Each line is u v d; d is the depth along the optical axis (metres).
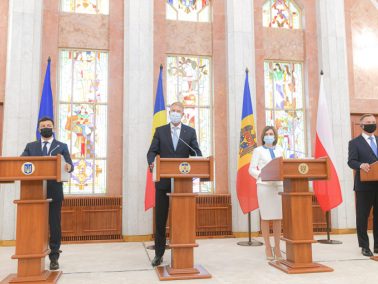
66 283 3.75
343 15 8.04
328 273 4.07
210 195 7.23
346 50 8.14
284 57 8.05
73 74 7.34
